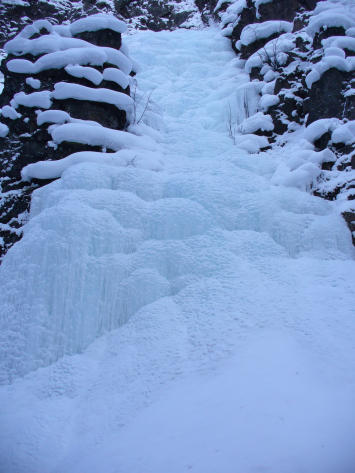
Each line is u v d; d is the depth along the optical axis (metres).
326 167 7.38
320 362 3.52
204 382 3.67
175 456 2.69
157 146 9.02
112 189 6.77
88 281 5.29
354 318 4.24
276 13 12.75
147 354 4.57
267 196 6.79
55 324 5.06
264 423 2.75
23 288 5.46
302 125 9.22
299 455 2.39
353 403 2.89
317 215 6.48
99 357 4.85
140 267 5.67
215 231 6.23
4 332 5.23
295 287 5.06
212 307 5.00
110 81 8.67
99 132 7.75
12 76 8.41
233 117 10.89
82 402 4.23
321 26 9.41
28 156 7.88
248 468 2.35
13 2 17.19
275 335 4.11
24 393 4.51
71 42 8.57
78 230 5.52
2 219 7.53
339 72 8.19
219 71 13.78
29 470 3.47
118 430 3.54
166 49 15.29
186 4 19.33
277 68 10.87
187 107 11.84
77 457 3.40
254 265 5.71
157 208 6.34
